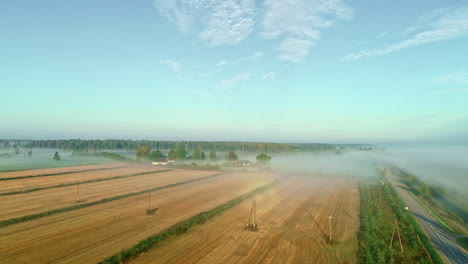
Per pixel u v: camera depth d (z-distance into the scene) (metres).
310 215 37.09
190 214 36.00
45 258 22.48
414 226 34.53
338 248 26.05
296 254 24.52
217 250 24.91
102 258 22.61
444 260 25.34
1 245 25.05
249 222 33.22
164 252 24.22
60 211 36.66
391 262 23.75
